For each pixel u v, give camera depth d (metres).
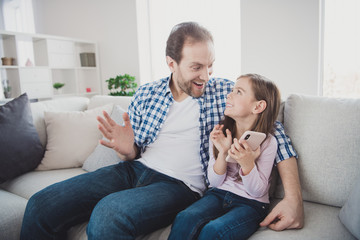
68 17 3.94
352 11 2.15
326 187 0.99
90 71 3.77
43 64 3.28
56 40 3.27
